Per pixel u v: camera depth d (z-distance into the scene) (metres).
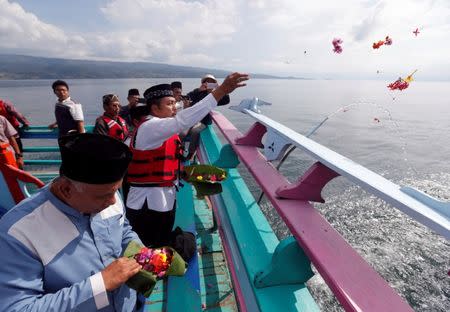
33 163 6.18
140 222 2.51
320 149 2.09
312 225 1.80
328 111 122.94
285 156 2.87
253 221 2.76
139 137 2.34
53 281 1.08
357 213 34.53
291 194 2.17
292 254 1.85
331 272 1.36
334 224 32.50
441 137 79.25
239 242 2.44
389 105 162.75
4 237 0.99
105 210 1.32
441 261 26.09
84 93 193.00
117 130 4.89
